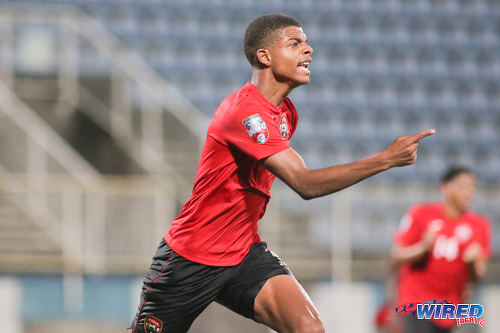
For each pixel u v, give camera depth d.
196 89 49.78
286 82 12.41
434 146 49.47
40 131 34.91
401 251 23.12
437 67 54.06
